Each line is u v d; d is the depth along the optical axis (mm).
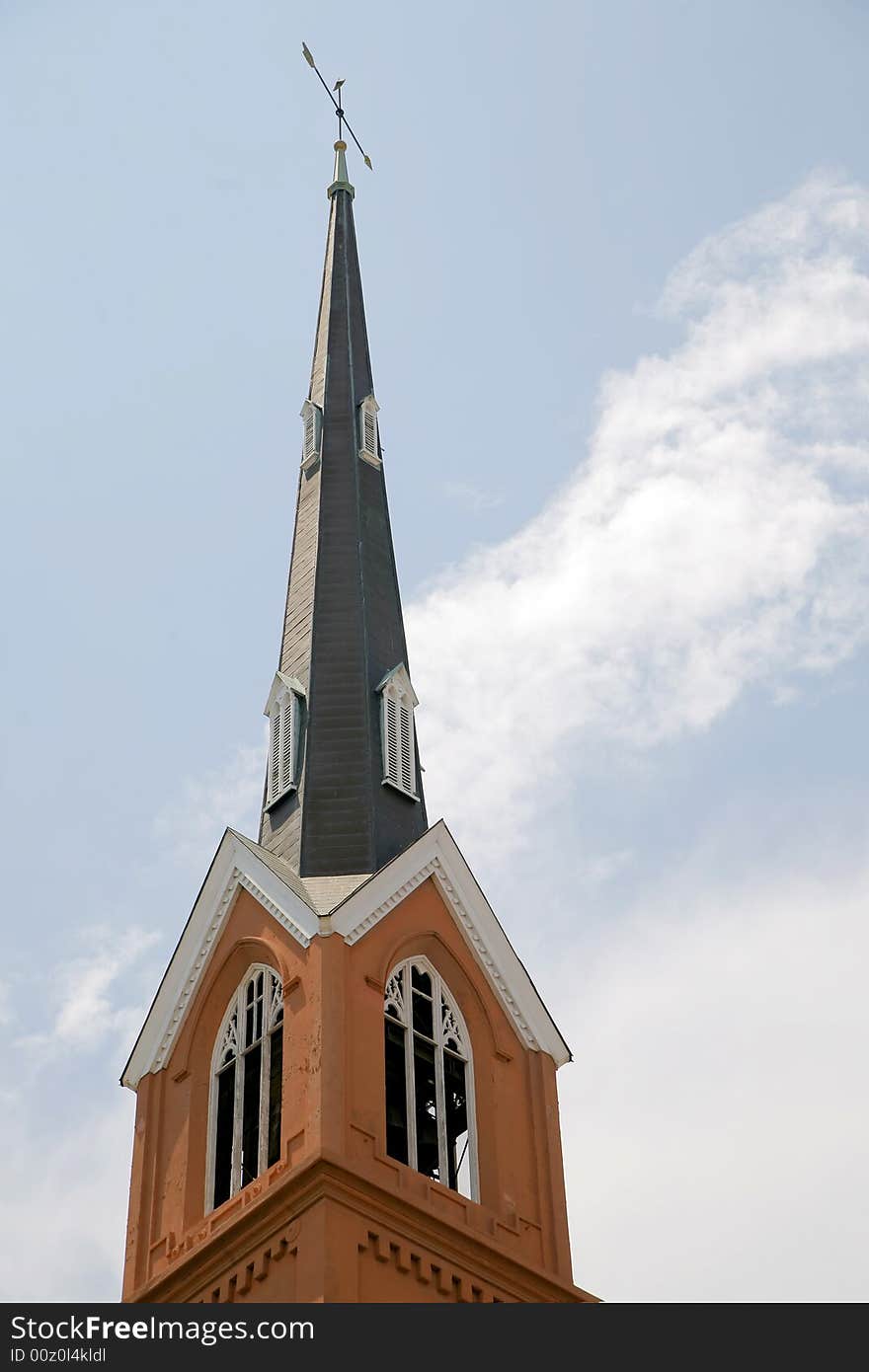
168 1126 53562
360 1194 48062
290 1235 47688
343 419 69625
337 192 77938
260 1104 51656
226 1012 54781
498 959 56281
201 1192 51594
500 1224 51031
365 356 72312
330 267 75312
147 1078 54875
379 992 52438
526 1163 53188
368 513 67062
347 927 52906
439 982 55125
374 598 64250
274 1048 52625
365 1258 47594
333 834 57375
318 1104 49125
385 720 60500
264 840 58719
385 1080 51500
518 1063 55188
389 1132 50969
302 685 61531
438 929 55562
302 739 60125
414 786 60062
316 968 51938
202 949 55719
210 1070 54031
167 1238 50938
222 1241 48844
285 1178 48031
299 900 53875
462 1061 54281
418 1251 48594
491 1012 55344
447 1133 52469
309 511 67250
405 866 55531
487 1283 49500
